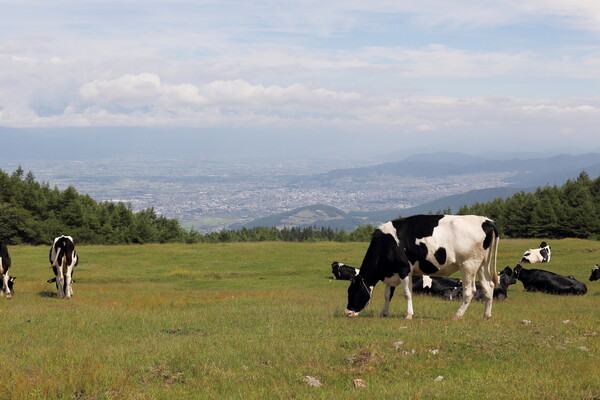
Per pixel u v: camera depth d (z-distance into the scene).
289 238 168.62
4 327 13.91
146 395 8.33
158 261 43.12
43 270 37.25
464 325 13.39
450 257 14.35
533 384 8.76
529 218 98.00
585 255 43.06
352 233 123.69
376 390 8.56
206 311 17.03
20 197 96.69
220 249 50.66
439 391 8.38
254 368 9.85
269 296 23.23
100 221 104.00
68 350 10.91
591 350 11.31
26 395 8.10
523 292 25.86
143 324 14.51
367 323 13.88
